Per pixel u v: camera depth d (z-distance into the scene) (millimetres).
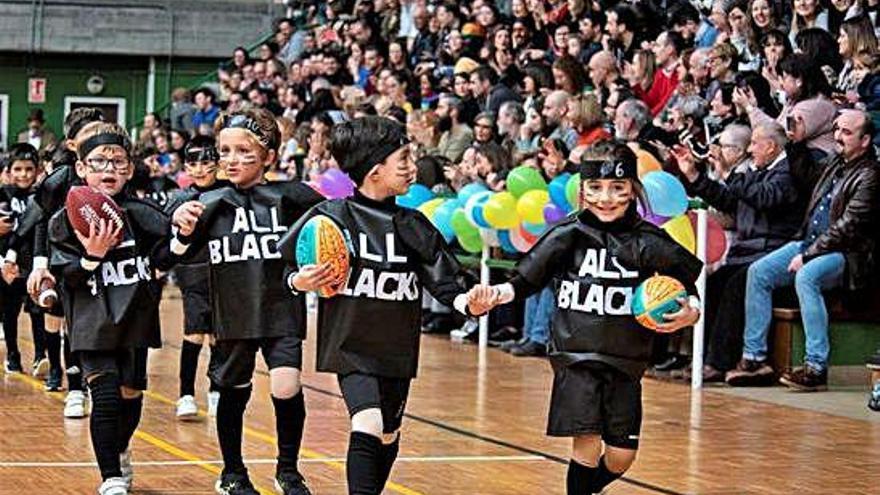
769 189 15125
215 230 9078
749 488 9875
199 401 13656
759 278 15078
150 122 33375
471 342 19500
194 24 40156
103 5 40094
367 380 7883
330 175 16031
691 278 8125
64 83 40531
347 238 8000
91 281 8938
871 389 15102
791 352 15234
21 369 16188
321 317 8094
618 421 8039
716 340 15484
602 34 21734
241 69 32531
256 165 9164
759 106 16328
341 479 9773
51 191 11430
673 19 21000
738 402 14164
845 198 14656
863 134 14641
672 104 17984
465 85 21938
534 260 8078
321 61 28078
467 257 19219
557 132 18516
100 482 9547
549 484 9750
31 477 9703
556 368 8125
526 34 22734
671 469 10508
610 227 8125
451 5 25922
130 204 9180
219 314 9062
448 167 19250
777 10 18922
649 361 8242
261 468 10125
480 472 10156
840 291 15109
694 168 15086
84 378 9609
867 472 10586
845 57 16250
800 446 11672
